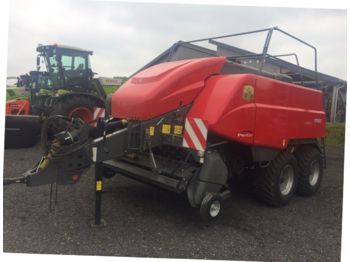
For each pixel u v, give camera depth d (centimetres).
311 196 528
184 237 351
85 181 514
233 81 388
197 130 363
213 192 375
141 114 378
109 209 409
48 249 314
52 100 794
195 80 403
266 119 418
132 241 337
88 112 782
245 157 446
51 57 817
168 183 366
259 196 462
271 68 710
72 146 352
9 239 328
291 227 394
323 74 1056
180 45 539
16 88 931
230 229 378
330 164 795
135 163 423
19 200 424
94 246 323
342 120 1184
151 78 402
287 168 468
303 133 488
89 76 859
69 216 384
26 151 705
